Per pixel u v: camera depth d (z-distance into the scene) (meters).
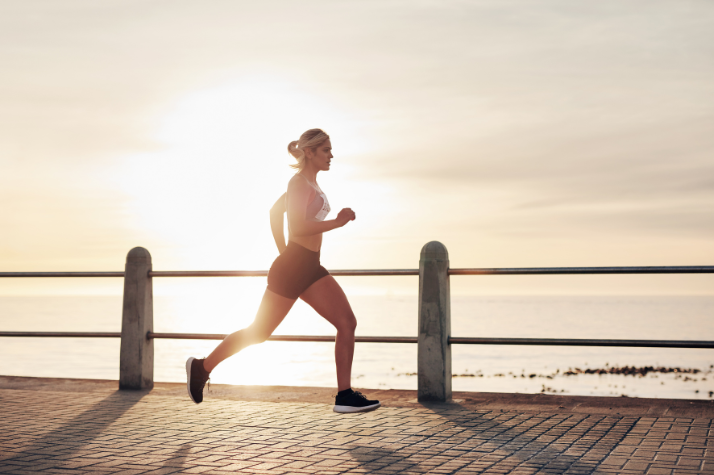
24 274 6.25
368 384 69.94
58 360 88.00
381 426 4.20
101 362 84.31
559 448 3.58
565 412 4.60
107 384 6.05
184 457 3.44
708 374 87.62
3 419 4.44
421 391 5.16
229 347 4.22
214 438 3.88
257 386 5.89
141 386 5.77
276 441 3.79
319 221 3.92
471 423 4.27
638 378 82.06
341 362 4.09
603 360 113.88
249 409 4.82
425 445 3.68
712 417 4.33
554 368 96.31
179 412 4.70
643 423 4.18
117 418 4.48
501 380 78.56
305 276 4.03
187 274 5.79
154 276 5.83
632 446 3.60
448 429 4.10
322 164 4.13
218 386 5.89
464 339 5.10
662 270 4.63
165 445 3.70
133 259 5.88
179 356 97.00
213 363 4.28
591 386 71.62
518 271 5.02
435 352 5.14
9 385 6.02
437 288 5.18
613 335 192.25
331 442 3.77
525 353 131.25
